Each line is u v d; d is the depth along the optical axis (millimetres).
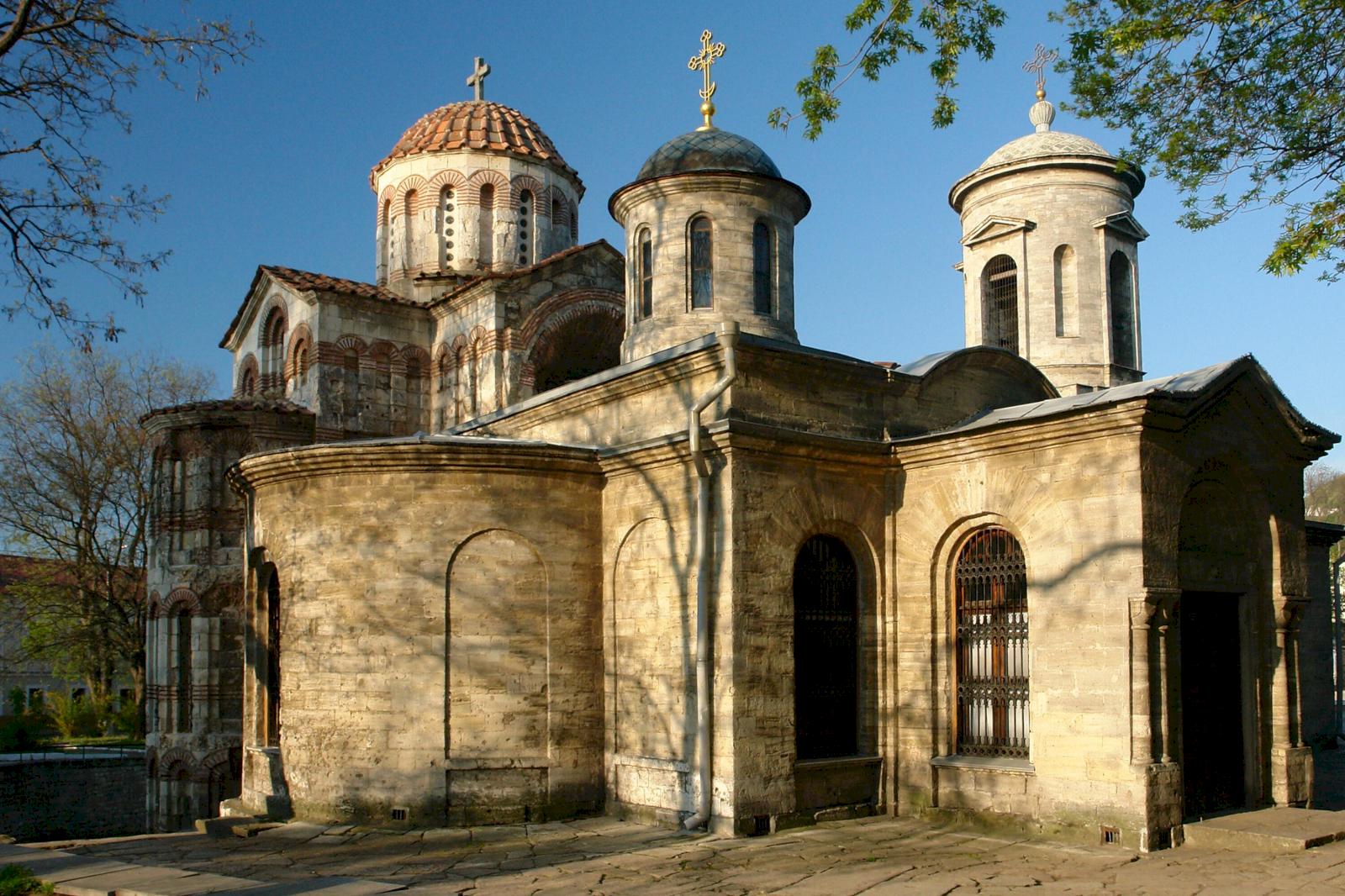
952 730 16391
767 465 15883
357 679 16812
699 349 16219
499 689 16750
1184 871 12422
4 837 16344
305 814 17078
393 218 30719
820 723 16406
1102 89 14836
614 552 17578
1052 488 15109
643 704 16656
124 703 53031
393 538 16953
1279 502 16703
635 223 21453
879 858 13453
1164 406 14148
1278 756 16266
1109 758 14008
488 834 15680
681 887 12078
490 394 26000
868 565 17078
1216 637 16062
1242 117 14602
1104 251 29250
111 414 44500
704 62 22172
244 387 31438
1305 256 13266
